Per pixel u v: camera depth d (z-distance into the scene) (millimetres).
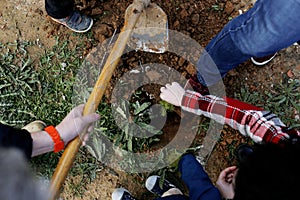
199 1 2064
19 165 807
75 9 2006
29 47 2088
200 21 2062
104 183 2021
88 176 2016
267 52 1496
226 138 2023
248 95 2043
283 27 1328
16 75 2045
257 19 1385
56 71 2059
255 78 2068
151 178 1953
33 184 805
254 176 1025
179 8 2049
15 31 2096
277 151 1041
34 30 2096
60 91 2045
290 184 986
